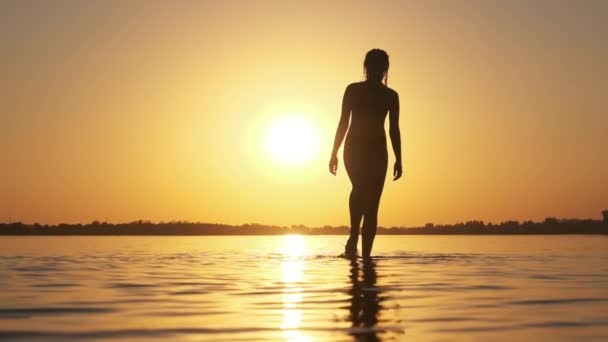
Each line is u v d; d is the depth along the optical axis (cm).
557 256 855
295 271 602
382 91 876
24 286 482
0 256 853
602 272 605
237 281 514
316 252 959
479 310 370
